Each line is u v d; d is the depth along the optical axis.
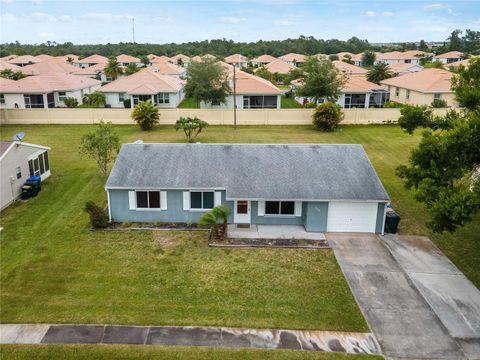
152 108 42.31
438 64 89.12
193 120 38.66
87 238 20.06
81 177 28.41
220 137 39.41
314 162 22.44
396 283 16.59
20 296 15.43
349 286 16.34
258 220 21.70
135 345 12.98
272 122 46.06
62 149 35.19
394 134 41.59
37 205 23.83
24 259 18.05
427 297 15.70
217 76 50.50
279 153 23.00
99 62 103.81
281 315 14.53
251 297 15.55
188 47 165.12
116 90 54.25
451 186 15.54
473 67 21.55
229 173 21.83
